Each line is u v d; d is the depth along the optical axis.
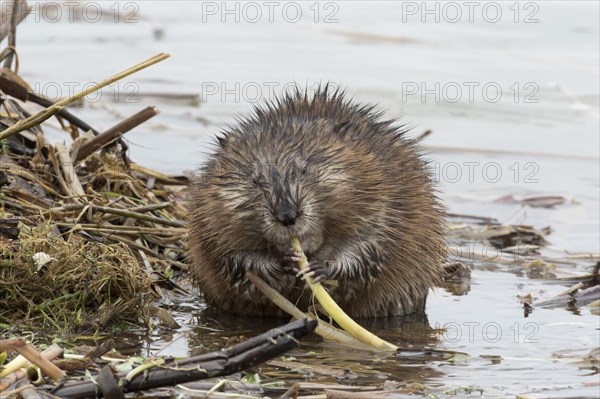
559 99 21.31
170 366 8.04
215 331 10.40
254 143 10.81
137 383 7.97
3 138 11.13
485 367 9.23
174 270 12.03
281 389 8.45
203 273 11.10
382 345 9.73
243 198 10.23
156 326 10.47
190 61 23.73
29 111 13.59
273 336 7.96
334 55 24.59
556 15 27.81
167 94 20.72
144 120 12.93
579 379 8.85
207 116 19.78
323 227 10.48
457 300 11.78
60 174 12.38
